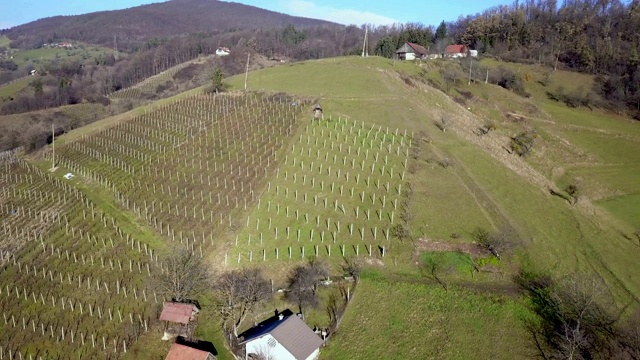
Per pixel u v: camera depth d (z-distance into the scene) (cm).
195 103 13588
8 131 15762
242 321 6153
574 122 15688
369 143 10106
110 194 9462
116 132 12419
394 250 7288
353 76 14925
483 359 5528
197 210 8419
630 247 8462
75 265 7388
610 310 6419
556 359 5459
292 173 9150
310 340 5531
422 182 8812
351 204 8238
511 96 16988
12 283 6938
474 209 8219
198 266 6881
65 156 11625
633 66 18475
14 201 9706
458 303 6366
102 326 6109
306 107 12025
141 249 7762
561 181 11694
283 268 7044
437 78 17050
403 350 5688
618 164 13212
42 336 5894
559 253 7650
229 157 10050
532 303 6384
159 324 6141
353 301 6438
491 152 11025
